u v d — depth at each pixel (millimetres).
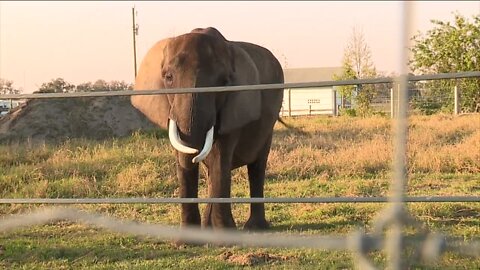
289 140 14492
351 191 9578
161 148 13016
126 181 10094
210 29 6852
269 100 7945
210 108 6195
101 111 17453
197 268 5727
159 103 6797
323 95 45781
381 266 4379
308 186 10094
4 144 15281
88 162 11375
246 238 2910
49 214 3561
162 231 3270
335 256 5918
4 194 9719
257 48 8336
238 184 10406
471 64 27422
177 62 6301
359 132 16531
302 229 7332
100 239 6945
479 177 10805
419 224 2564
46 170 10906
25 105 17578
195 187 6867
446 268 4996
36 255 6359
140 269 5746
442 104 25625
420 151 12344
